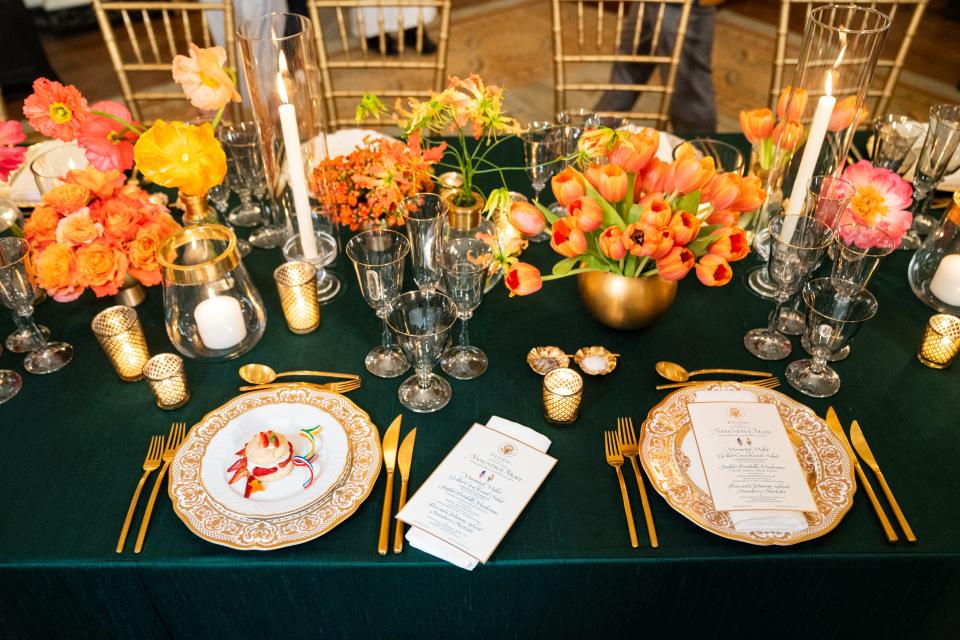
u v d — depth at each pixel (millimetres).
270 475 973
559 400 1037
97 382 1166
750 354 1206
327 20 4703
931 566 913
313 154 1315
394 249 1214
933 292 1273
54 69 4230
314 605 974
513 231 1354
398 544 919
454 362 1191
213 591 945
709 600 971
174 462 999
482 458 1009
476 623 1018
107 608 972
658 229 968
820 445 1019
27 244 1120
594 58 2094
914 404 1112
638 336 1249
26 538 934
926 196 1487
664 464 997
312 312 1241
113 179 1219
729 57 4348
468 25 4863
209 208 1433
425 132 1528
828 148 1314
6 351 1223
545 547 923
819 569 916
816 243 1162
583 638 1051
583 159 1132
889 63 2033
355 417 1068
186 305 1123
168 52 4434
